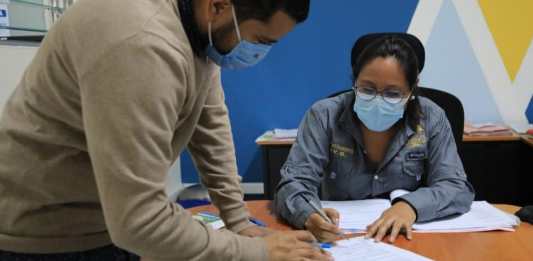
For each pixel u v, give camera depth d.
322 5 2.89
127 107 0.59
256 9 0.66
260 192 3.17
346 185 1.51
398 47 1.31
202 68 0.75
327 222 1.16
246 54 0.74
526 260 1.00
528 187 2.53
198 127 1.07
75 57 0.62
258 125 3.10
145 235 0.63
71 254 0.81
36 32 1.61
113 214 0.63
